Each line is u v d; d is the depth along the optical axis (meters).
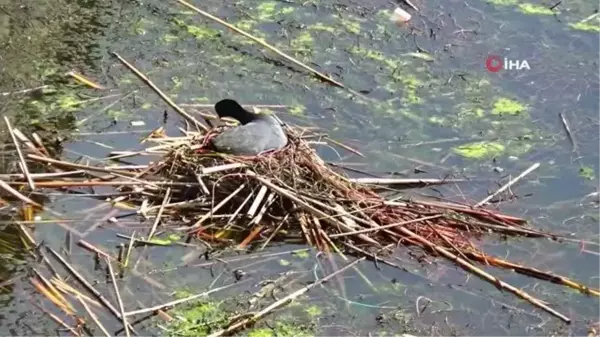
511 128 6.39
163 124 6.15
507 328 5.27
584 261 5.59
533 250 5.62
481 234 5.66
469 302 5.36
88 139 6.02
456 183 5.96
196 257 5.44
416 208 5.69
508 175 6.05
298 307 5.27
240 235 5.54
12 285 5.26
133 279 5.32
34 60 6.53
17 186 5.66
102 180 5.70
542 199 5.90
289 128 5.93
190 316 5.18
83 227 5.52
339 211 5.59
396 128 6.32
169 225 5.55
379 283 5.40
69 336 5.07
